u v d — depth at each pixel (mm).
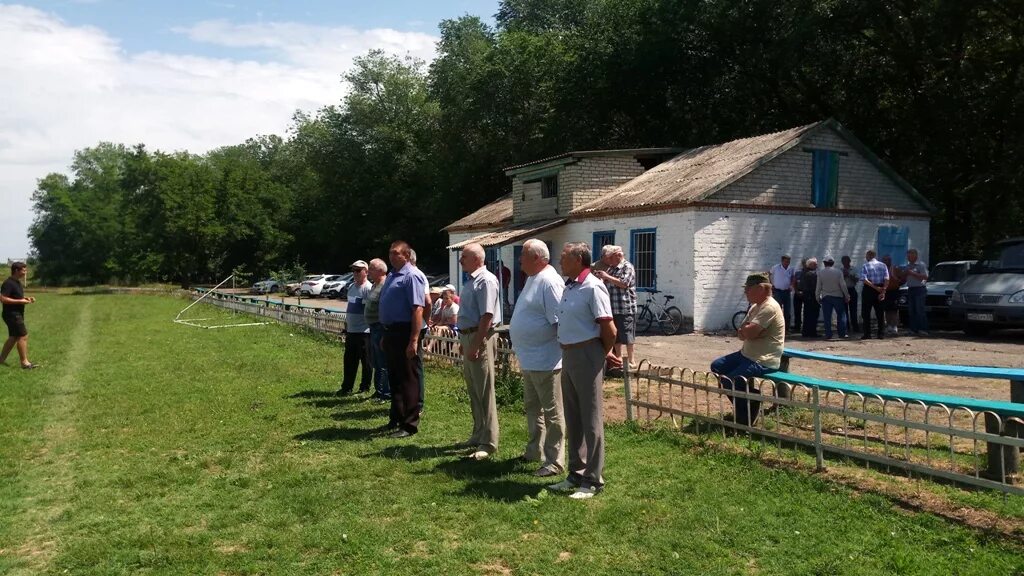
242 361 13719
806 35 25578
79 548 4812
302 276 42469
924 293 16578
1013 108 23703
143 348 16328
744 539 4641
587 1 42094
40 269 70000
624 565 4336
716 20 28500
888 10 24891
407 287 7641
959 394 8992
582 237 22656
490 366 6898
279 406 9398
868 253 16438
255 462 6871
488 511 5301
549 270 6211
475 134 39906
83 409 9383
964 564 4191
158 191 57625
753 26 28438
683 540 4648
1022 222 25312
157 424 8453
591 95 33312
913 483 5578
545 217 25000
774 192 19250
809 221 19781
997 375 6066
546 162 24344
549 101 35031
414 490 5824
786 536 4668
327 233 56344
